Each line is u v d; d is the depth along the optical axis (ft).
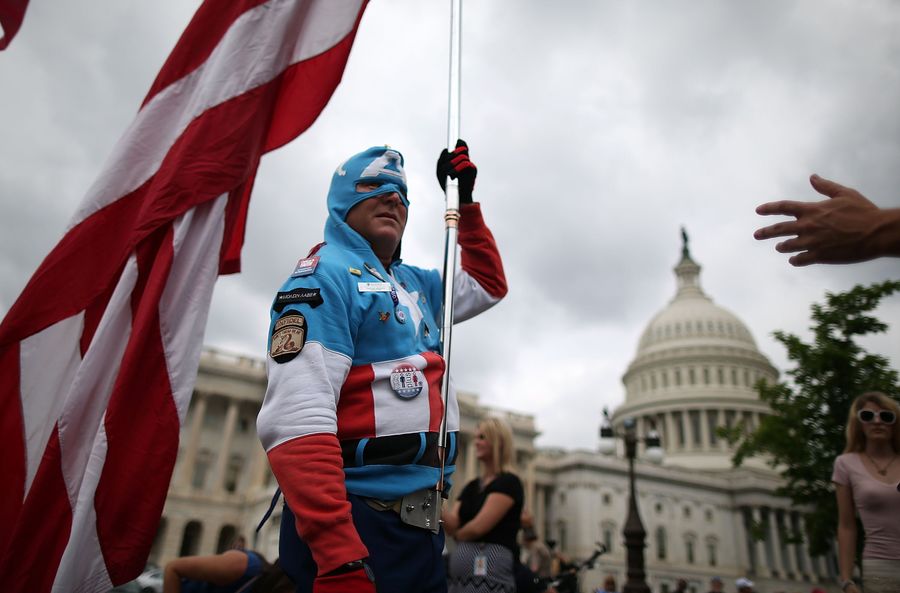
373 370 8.17
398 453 7.84
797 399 70.08
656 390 327.06
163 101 14.37
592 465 252.21
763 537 79.36
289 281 8.34
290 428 7.11
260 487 193.26
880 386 64.39
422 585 7.65
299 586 7.55
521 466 234.99
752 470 279.49
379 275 9.05
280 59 14.37
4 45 13.69
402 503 7.73
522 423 239.50
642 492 257.75
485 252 11.64
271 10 14.56
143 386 11.51
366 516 7.50
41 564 10.92
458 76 11.19
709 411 305.94
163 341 11.93
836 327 68.69
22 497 11.99
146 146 14.08
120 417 11.12
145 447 11.23
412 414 8.10
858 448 15.70
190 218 12.70
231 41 14.10
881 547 13.91
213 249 12.82
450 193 10.23
